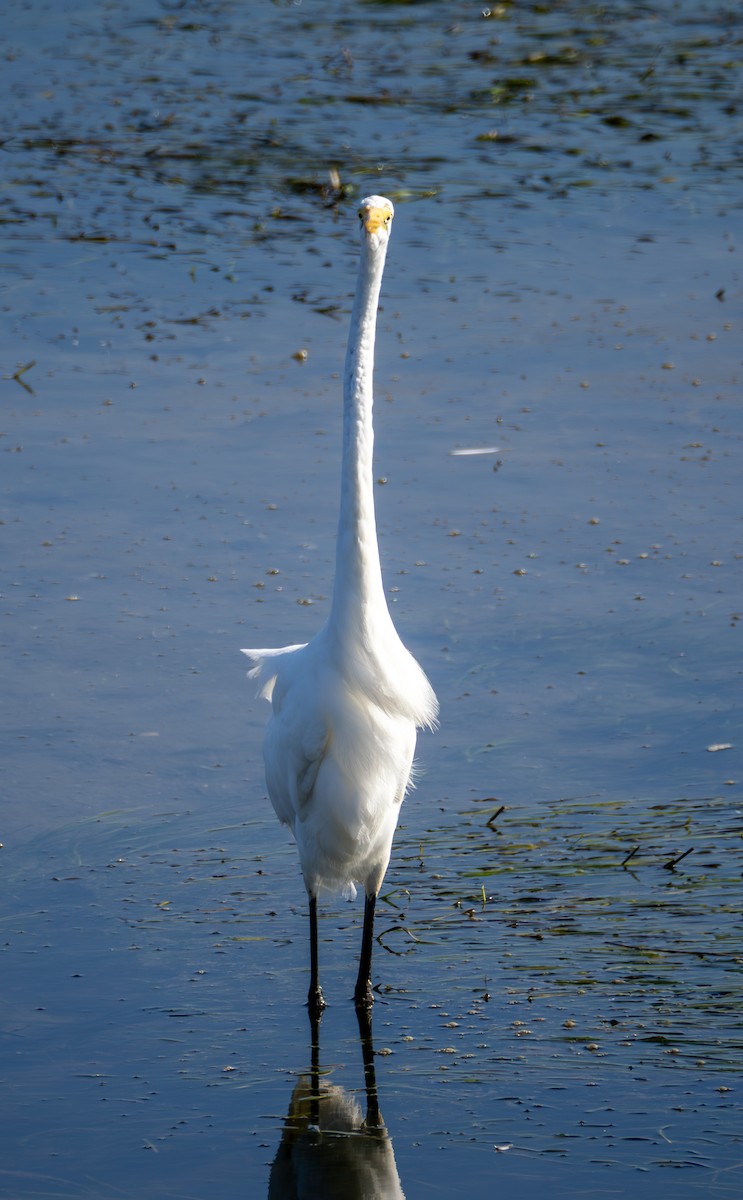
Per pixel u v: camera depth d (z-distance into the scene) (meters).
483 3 39.31
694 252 22.72
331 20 37.34
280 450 15.85
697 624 12.24
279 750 8.26
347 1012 7.93
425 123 29.17
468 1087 7.18
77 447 15.81
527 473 15.29
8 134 27.80
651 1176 6.40
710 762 10.41
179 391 17.45
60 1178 6.43
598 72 32.81
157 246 22.59
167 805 9.95
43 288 20.80
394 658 8.06
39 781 10.11
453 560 13.45
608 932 8.55
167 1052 7.50
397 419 16.70
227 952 8.51
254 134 28.03
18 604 12.51
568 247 22.94
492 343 19.05
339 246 22.83
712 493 14.72
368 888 8.29
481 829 9.76
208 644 11.90
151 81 31.72
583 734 10.84
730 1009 7.75
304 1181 6.42
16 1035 7.59
